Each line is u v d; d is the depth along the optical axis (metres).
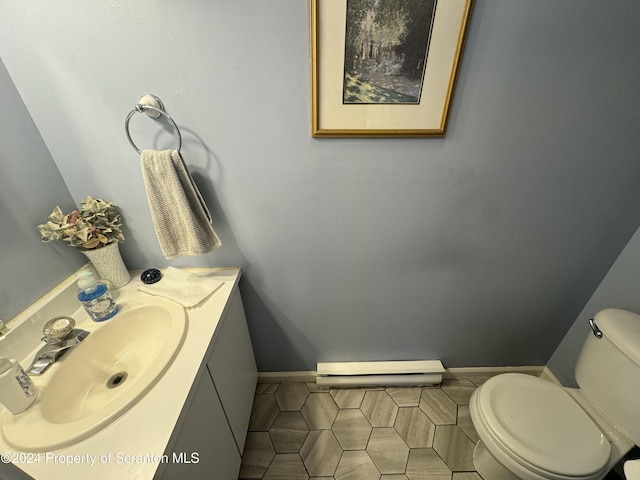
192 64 0.77
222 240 1.07
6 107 0.75
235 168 0.93
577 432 0.91
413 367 1.40
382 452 1.20
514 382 1.06
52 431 0.56
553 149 0.90
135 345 0.90
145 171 0.83
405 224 1.04
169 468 0.56
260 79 0.80
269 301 1.23
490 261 1.13
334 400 1.41
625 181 0.96
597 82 0.81
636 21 0.73
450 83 0.79
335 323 1.30
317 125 0.85
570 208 1.01
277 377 1.49
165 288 0.99
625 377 0.86
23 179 0.80
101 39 0.73
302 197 0.98
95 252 0.93
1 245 0.74
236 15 0.72
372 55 0.76
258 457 1.19
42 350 0.75
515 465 0.86
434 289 1.21
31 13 0.69
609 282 1.14
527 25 0.73
